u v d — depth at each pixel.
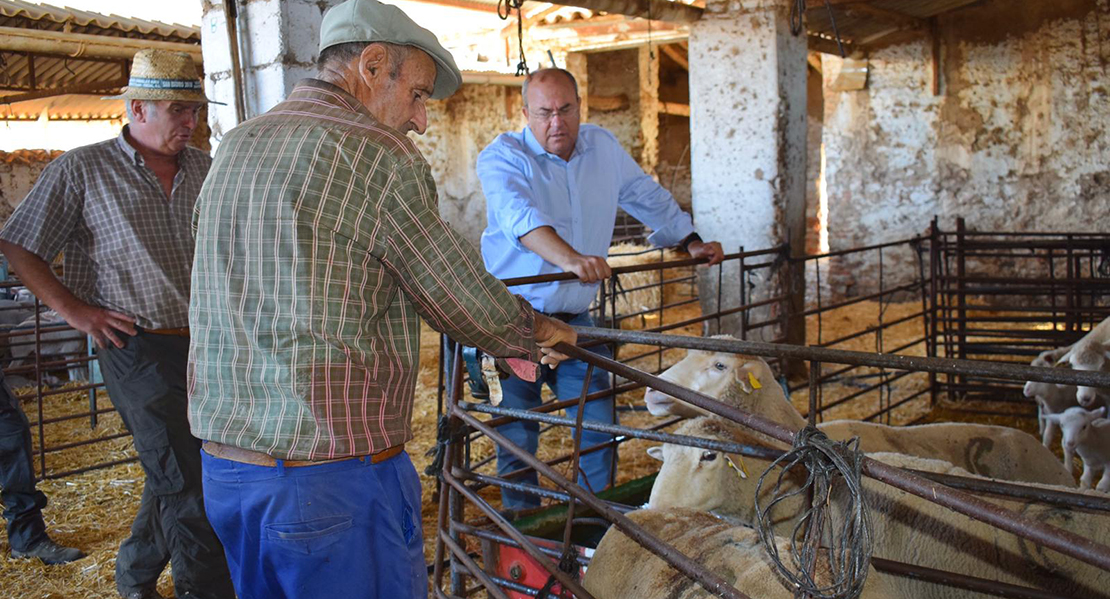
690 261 4.16
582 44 11.50
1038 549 2.39
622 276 9.93
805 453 1.62
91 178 3.20
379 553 1.85
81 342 7.95
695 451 3.02
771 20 6.62
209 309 1.82
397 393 1.87
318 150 1.74
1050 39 9.70
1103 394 4.55
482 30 11.52
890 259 10.87
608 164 3.94
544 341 2.10
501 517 2.52
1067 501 1.81
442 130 13.13
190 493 3.20
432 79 1.95
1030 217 10.06
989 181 10.25
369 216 1.74
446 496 2.96
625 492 3.46
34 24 8.30
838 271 11.22
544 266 3.71
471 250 1.85
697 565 1.84
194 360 1.85
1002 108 10.08
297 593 1.81
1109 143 9.51
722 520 2.29
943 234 6.66
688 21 6.76
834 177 11.13
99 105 13.67
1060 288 6.43
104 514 4.77
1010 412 6.36
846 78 10.68
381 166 1.76
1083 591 2.34
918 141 10.58
